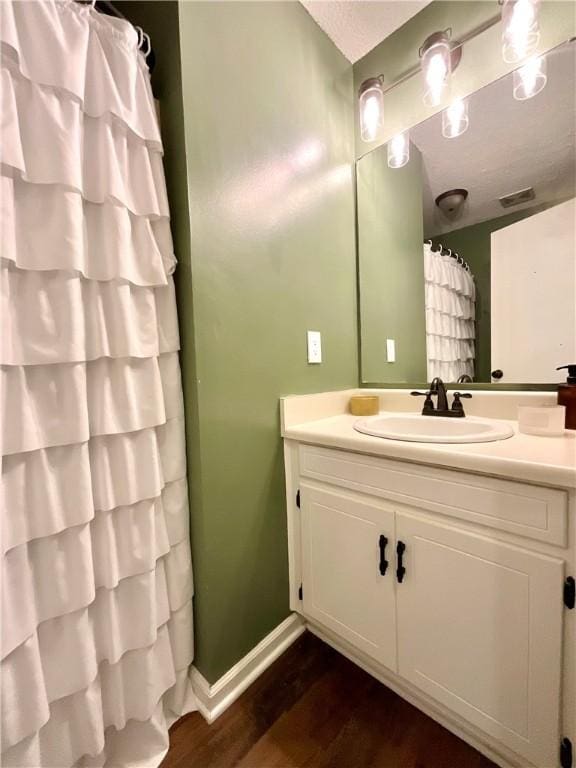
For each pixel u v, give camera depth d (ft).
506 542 2.44
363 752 2.88
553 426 3.06
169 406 3.03
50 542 2.33
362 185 5.07
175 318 3.04
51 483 2.31
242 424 3.48
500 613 2.47
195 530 3.20
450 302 4.36
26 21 2.17
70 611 2.35
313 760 2.83
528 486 2.32
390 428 4.04
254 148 3.55
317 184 4.42
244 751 2.91
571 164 3.55
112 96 2.53
